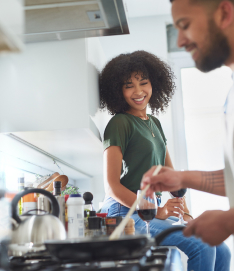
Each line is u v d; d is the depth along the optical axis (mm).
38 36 1605
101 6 1328
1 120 1628
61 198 1301
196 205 3350
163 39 3420
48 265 783
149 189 1148
